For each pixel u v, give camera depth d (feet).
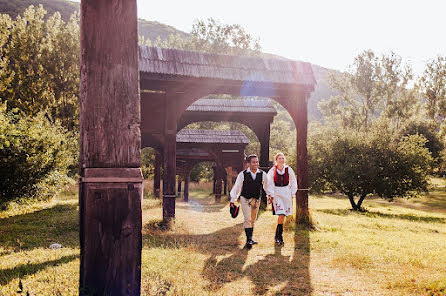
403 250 20.11
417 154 68.33
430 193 114.52
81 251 6.19
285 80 32.22
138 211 6.07
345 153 70.38
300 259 17.85
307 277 14.55
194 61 30.42
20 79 85.51
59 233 22.76
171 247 19.81
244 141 70.64
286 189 22.31
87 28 6.12
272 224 30.42
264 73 32.07
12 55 87.30
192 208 49.16
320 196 110.63
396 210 72.59
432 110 150.92
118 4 6.26
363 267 16.07
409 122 152.66
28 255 15.78
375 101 144.05
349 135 72.33
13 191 35.55
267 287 13.04
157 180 69.05
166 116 31.65
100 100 6.08
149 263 14.85
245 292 12.35
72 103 86.84
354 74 145.07
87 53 6.09
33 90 84.33
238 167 73.51
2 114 36.32
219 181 69.41
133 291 5.99
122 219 5.99
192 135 69.67
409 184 69.00
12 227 23.73
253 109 51.60
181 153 72.79
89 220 5.89
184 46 166.09
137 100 6.27
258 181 21.61
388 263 16.84
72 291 10.05
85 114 6.01
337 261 17.11
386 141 70.85
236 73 31.01
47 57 87.45
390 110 139.33
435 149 147.74
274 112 51.31
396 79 140.36
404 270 15.31
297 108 33.60
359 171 66.39
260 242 22.57
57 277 11.87
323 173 72.64
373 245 21.88
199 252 18.88
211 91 32.42
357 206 69.62
